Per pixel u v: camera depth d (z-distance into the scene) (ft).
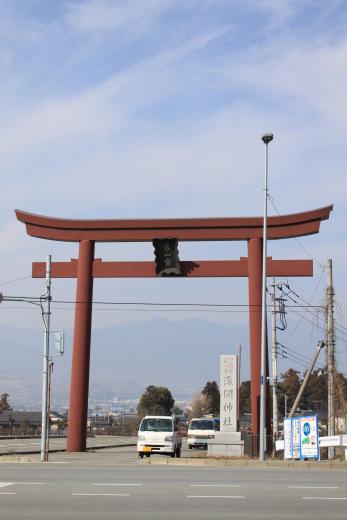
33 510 42.47
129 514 41.34
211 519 40.09
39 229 129.08
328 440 107.86
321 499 48.34
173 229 126.41
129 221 127.13
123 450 148.36
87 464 86.63
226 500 47.37
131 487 53.88
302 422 102.47
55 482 57.21
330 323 134.72
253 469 78.43
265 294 106.22
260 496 49.55
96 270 127.44
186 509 43.39
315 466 88.84
